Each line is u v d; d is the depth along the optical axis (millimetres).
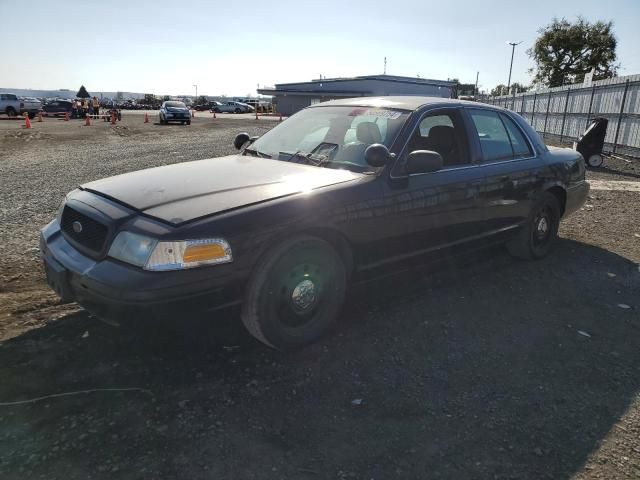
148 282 2600
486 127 4574
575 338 3559
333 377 2996
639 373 3131
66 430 2475
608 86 17141
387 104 4176
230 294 2834
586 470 2309
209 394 2795
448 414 2688
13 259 4969
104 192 3213
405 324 3680
